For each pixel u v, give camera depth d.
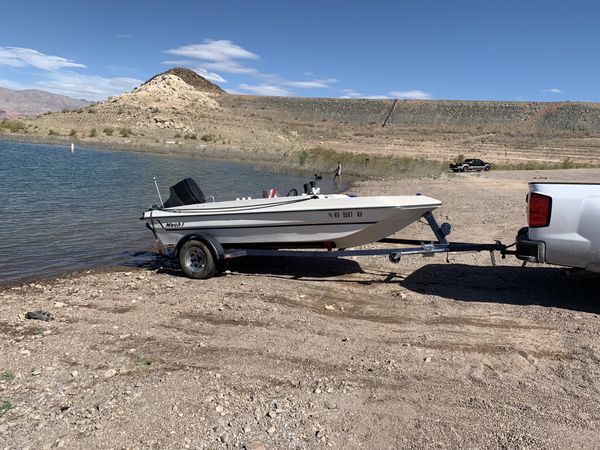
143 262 9.11
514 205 16.12
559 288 6.82
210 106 93.81
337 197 7.23
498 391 4.09
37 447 3.34
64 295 6.84
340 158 38.44
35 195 17.12
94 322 5.70
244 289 7.01
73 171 26.33
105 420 3.66
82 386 4.18
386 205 6.80
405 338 5.21
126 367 4.52
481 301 6.36
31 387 4.16
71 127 64.62
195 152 49.75
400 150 64.31
